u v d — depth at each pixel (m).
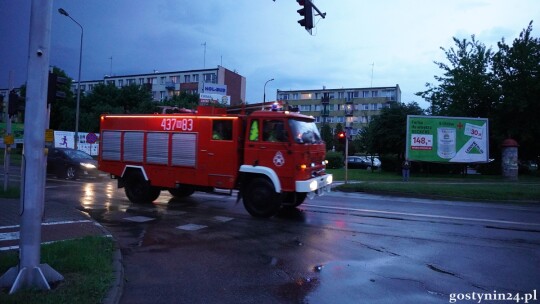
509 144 26.80
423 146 27.36
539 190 17.56
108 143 13.60
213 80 85.75
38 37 5.00
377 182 22.12
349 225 9.88
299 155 10.47
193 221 10.18
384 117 33.62
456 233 9.15
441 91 36.09
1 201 11.38
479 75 33.06
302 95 105.81
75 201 13.31
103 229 8.44
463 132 27.59
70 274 5.43
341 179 25.39
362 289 5.42
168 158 12.32
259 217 10.79
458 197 16.89
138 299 5.01
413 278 5.90
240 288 5.44
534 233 9.28
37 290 4.71
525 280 5.88
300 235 8.69
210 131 11.66
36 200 4.95
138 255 7.05
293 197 11.45
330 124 100.94
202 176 11.76
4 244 7.03
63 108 56.53
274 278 5.86
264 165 10.83
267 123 10.87
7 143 13.05
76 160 20.84
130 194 13.18
